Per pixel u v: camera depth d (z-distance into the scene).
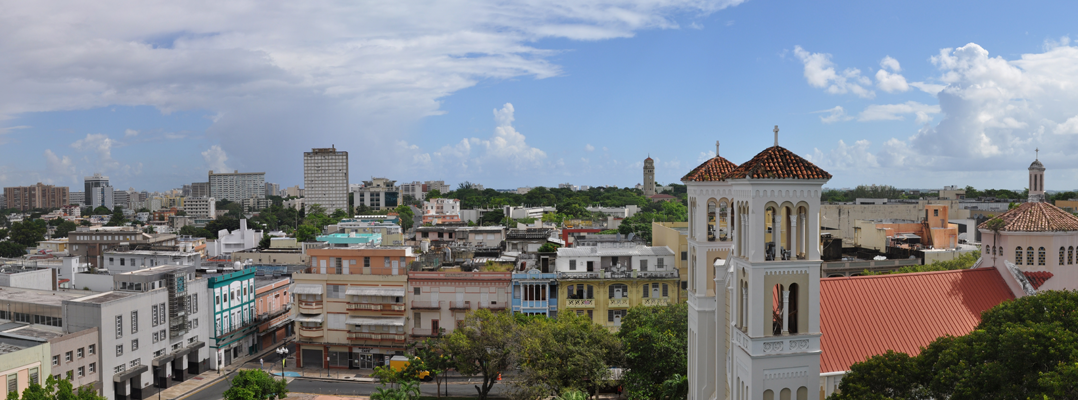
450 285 92.12
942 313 47.38
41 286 102.25
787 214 39.16
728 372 43.19
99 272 121.31
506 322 71.31
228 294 100.75
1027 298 39.09
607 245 109.44
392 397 64.81
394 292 91.75
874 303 46.50
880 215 154.62
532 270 97.00
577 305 91.25
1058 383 28.47
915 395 35.22
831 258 101.44
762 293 35.75
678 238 92.81
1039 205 56.22
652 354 61.69
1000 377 31.52
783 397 36.25
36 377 68.06
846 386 36.75
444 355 74.12
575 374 62.00
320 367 95.44
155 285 89.50
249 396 66.81
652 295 91.88
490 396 80.12
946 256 102.19
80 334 74.62
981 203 187.38
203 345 94.94
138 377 83.12
